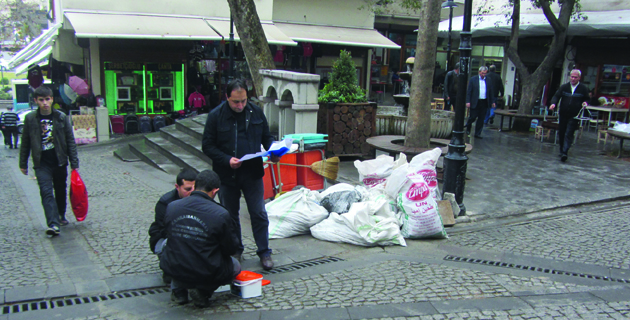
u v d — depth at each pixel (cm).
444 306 364
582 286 407
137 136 1441
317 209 563
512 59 1398
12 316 340
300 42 1780
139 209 655
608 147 1118
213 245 348
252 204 441
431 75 743
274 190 653
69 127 555
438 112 1066
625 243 533
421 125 754
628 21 1286
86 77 1625
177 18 1563
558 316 350
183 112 1564
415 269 444
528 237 550
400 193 552
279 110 824
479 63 2108
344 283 410
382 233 512
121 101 1523
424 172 588
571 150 1074
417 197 535
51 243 511
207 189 358
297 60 1809
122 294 387
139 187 802
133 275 422
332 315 349
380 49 2133
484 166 897
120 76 1506
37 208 677
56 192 566
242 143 430
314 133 756
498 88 1216
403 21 2131
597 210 667
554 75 1684
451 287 401
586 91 925
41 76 1878
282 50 1778
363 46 1809
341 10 1916
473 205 657
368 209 533
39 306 360
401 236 523
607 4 1444
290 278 422
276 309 359
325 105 881
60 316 343
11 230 560
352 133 903
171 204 359
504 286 405
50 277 413
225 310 357
